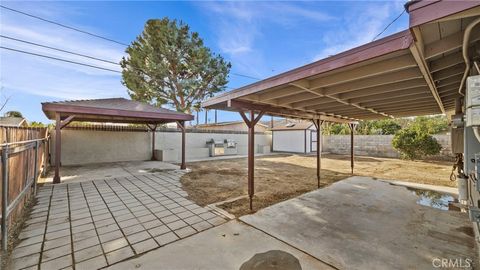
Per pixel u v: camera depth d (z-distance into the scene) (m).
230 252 2.28
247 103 3.62
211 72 12.87
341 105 4.27
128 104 7.69
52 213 3.41
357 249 2.35
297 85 2.53
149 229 2.85
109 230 2.82
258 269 1.99
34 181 4.34
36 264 2.07
